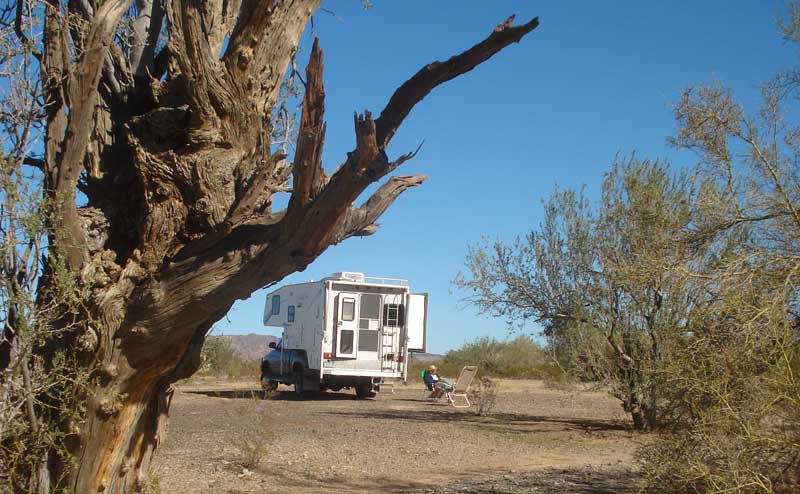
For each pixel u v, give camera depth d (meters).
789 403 5.89
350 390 27.58
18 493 5.09
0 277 4.75
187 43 5.32
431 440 13.77
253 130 5.53
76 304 5.01
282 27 5.69
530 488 9.19
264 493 8.70
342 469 10.53
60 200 4.95
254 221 5.22
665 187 13.13
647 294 13.09
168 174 5.24
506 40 4.22
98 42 5.16
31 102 5.37
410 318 22.75
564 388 23.58
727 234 7.16
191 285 4.93
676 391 6.70
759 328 6.03
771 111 7.15
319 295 22.53
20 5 5.50
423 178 5.54
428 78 4.34
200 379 30.28
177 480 9.29
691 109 7.47
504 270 16.36
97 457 5.20
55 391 5.16
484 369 40.25
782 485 6.07
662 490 6.90
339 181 4.38
